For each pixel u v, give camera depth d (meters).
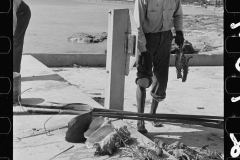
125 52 5.30
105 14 40.16
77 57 10.98
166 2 5.15
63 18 33.66
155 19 5.17
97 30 25.39
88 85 8.66
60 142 4.24
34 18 32.50
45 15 36.22
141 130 5.39
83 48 18.28
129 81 9.16
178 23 5.56
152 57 5.32
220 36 24.14
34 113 4.98
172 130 5.66
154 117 4.79
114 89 5.38
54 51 17.16
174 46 14.05
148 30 5.23
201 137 5.43
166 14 5.20
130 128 4.68
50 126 4.66
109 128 4.20
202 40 21.86
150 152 3.87
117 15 5.16
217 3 73.94
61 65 10.88
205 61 11.70
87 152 4.00
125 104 7.12
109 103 5.40
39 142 4.23
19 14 5.88
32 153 3.97
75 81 9.02
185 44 14.43
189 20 37.34
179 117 4.81
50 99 5.63
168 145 4.70
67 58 10.90
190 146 5.07
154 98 5.55
